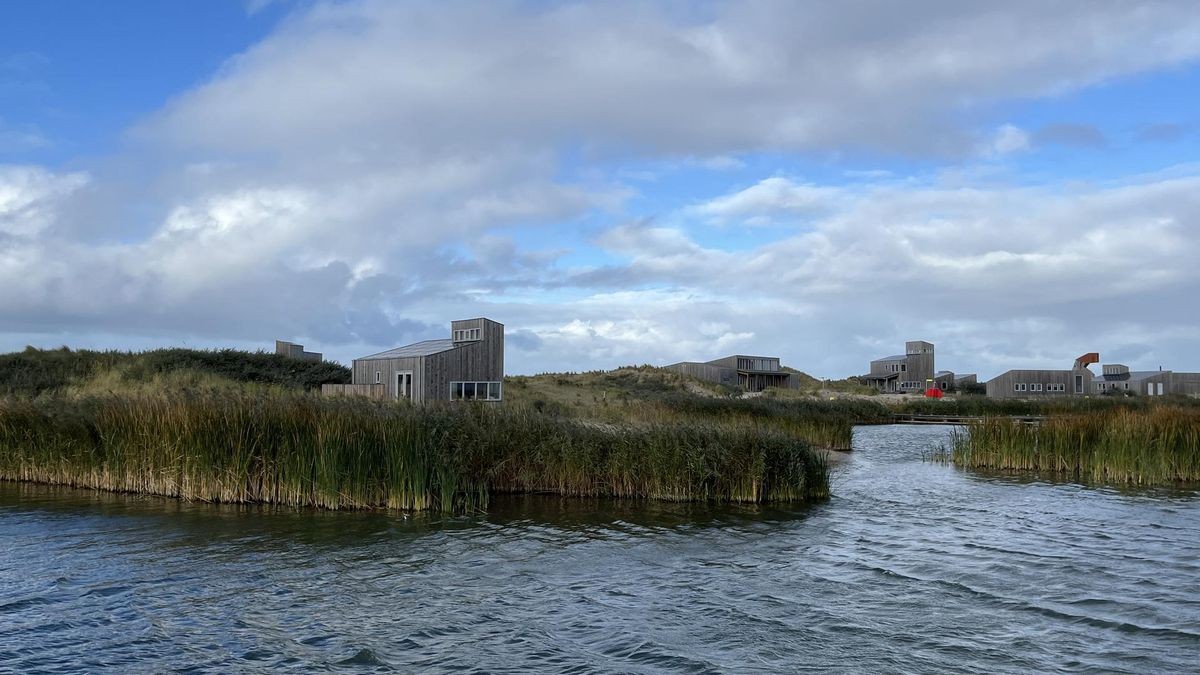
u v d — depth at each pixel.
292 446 19.94
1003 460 29.69
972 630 10.84
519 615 11.50
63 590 12.52
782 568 14.23
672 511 20.08
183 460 20.55
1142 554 15.23
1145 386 81.00
